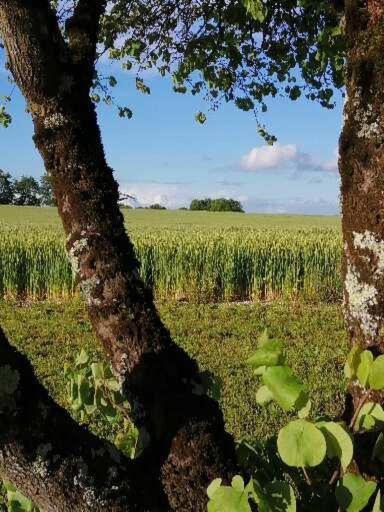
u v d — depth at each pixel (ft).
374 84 6.68
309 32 15.89
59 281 55.83
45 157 6.82
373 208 6.66
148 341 6.56
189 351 33.94
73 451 5.47
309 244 56.44
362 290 6.76
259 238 63.05
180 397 6.31
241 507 5.28
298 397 5.59
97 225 6.76
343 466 5.51
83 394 8.04
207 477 6.05
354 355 6.25
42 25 6.61
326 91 18.40
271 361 5.72
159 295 57.26
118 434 8.25
